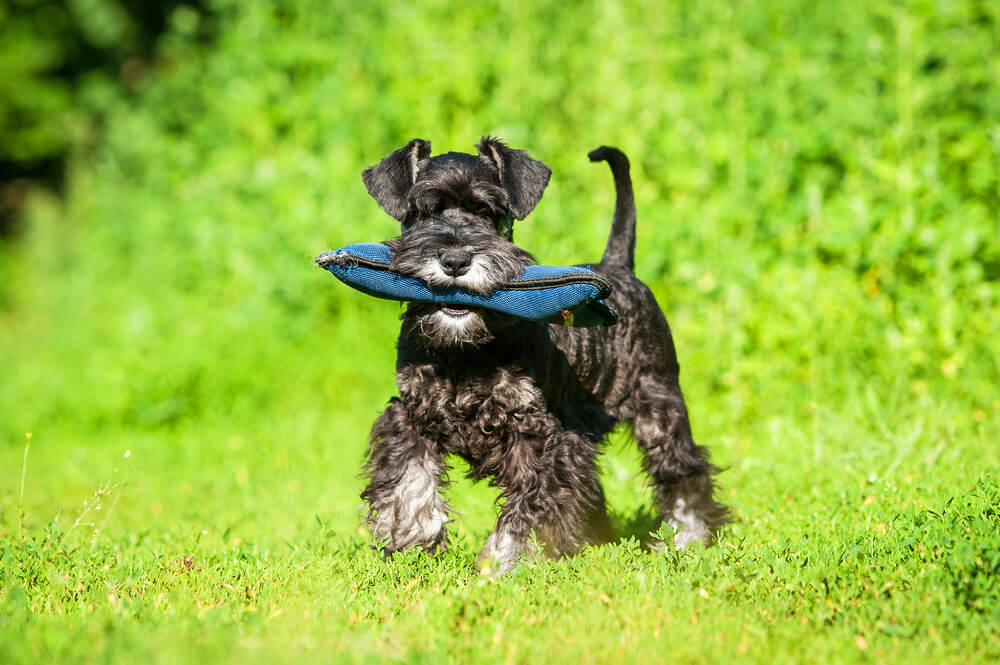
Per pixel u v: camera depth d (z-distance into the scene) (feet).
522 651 13.64
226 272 47.37
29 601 15.94
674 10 41.24
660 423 21.40
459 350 17.76
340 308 42.39
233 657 13.12
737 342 31.48
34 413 41.14
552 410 18.72
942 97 34.14
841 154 34.50
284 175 46.96
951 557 15.39
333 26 51.24
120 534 22.65
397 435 18.51
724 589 15.56
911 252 30.94
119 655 12.90
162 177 60.39
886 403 28.55
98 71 104.32
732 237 34.53
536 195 19.81
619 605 15.24
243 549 19.76
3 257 92.43
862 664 13.16
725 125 37.70
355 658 13.21
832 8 38.63
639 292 21.57
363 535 21.12
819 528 19.19
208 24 68.80
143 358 41.55
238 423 37.37
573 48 44.32
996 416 26.96
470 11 45.75
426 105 43.70
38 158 105.40
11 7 102.89
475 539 21.22
